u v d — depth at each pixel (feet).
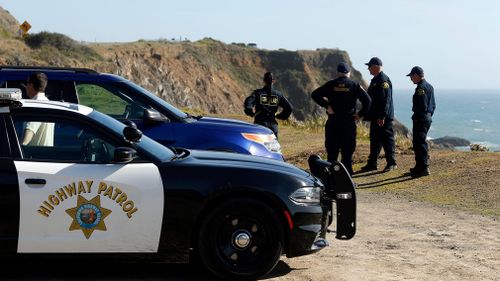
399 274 24.93
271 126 43.83
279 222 23.08
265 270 23.11
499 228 33.65
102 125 23.11
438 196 42.52
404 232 32.63
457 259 27.45
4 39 246.27
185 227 22.59
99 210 22.13
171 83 396.57
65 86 33.24
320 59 581.53
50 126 22.76
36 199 21.71
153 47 401.49
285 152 63.87
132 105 33.55
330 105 43.42
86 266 24.45
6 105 22.62
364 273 24.91
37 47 259.80
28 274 23.20
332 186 25.50
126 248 22.36
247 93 500.74
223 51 526.16
